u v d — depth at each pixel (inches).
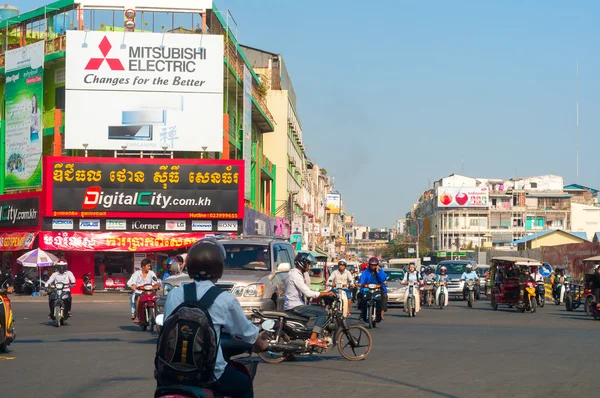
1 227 1627.7
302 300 531.5
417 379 430.0
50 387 391.2
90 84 1565.0
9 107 1685.5
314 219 3914.9
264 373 456.8
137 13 1656.0
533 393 382.9
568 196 4869.6
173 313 187.2
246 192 1694.1
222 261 199.3
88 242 1526.8
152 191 1557.6
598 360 520.4
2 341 544.4
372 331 780.0
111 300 1395.2
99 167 1546.5
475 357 537.6
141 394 370.3
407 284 1063.6
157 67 1583.4
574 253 1839.3
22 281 1565.0
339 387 401.1
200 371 181.0
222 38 1604.3
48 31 1768.0
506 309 1298.0
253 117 2166.6
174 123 1584.6
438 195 4874.5
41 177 1609.3
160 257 1616.6
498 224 4859.7
